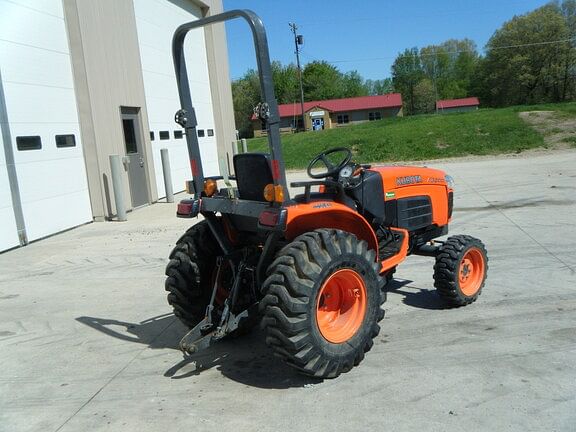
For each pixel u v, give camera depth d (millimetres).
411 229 4867
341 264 3535
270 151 3363
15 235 8688
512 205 9930
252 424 3111
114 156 10688
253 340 4445
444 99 89312
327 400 3332
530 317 4516
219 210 3859
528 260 6258
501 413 3055
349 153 4262
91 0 10875
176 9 15867
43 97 9547
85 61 10477
